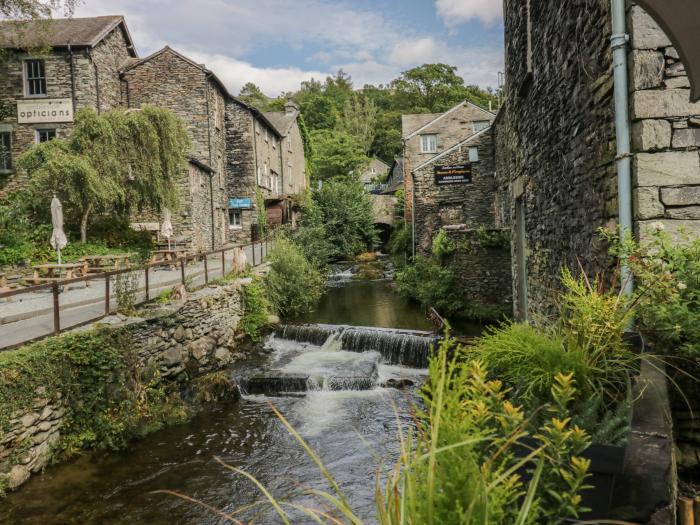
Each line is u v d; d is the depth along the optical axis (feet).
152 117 57.93
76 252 54.03
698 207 12.25
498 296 47.73
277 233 71.36
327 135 177.47
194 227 67.67
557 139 19.79
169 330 29.12
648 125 12.41
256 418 26.09
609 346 7.93
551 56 20.36
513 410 5.26
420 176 70.18
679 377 10.05
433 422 4.59
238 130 86.12
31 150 53.72
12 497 18.10
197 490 18.94
